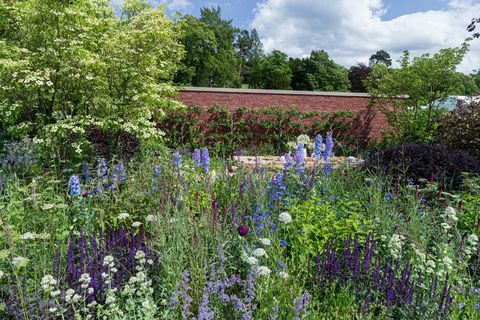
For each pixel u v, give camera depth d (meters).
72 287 2.83
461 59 13.52
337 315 2.79
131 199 4.61
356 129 15.66
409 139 14.40
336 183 5.79
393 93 14.87
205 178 5.08
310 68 48.59
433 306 2.81
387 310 2.84
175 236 3.31
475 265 3.58
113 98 7.75
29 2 7.01
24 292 2.67
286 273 2.88
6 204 4.47
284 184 5.01
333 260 3.14
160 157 6.68
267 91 14.83
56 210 4.13
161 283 3.07
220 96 14.35
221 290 2.70
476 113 9.92
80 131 6.92
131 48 7.72
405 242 3.69
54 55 6.92
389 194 4.96
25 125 7.04
